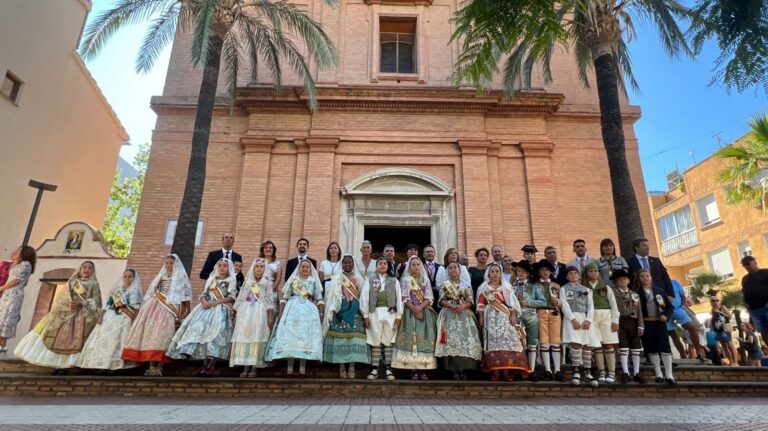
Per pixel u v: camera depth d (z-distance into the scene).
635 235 8.72
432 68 13.71
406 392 5.89
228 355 6.26
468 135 12.62
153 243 11.49
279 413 4.00
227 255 7.59
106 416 3.76
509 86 11.42
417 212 12.06
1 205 13.01
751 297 7.53
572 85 13.70
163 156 12.30
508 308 6.27
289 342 5.89
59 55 15.34
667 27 8.78
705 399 5.75
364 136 12.57
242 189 11.95
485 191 12.07
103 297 11.66
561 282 7.06
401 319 6.45
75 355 6.36
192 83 13.16
